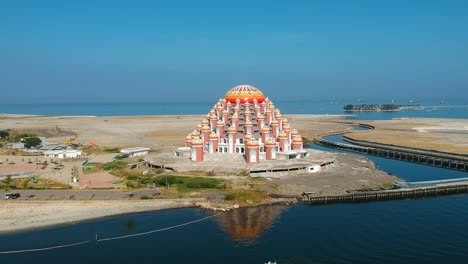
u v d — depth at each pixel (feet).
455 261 233.55
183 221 299.58
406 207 335.67
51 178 414.21
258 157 449.48
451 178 453.99
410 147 635.66
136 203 332.39
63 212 313.73
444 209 330.13
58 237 272.51
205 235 274.77
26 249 254.47
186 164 449.48
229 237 270.67
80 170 456.04
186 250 251.80
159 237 272.31
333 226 289.53
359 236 271.28
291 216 310.24
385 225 291.58
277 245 257.55
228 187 374.02
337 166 466.70
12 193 352.49
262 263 233.55
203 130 518.78
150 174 418.92
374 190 366.43
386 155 627.05
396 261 234.38
